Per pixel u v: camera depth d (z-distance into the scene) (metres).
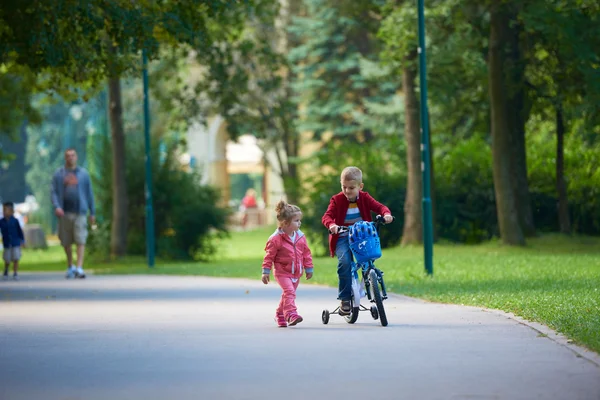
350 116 141.62
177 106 97.69
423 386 19.33
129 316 34.69
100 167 92.12
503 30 78.62
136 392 19.33
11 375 21.55
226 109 96.31
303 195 97.88
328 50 139.88
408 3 78.88
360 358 23.11
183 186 94.12
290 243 30.41
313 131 142.88
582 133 78.88
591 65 71.31
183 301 41.25
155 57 53.97
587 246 77.50
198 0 54.72
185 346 25.77
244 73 95.56
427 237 54.19
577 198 87.81
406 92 84.06
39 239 135.00
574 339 24.89
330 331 28.78
